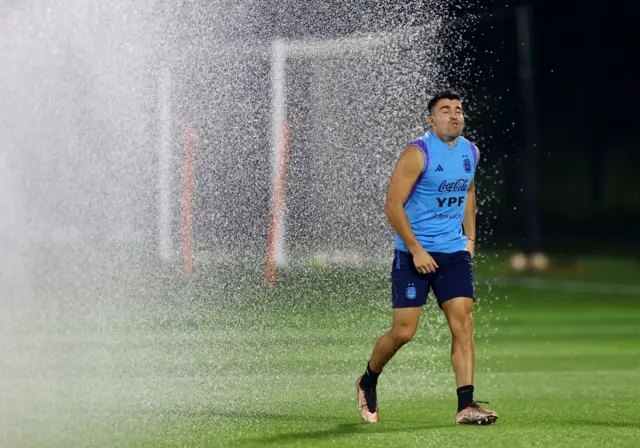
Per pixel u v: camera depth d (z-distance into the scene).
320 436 23.06
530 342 46.69
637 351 43.19
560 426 24.72
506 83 140.38
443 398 29.38
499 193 161.50
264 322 40.91
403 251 24.77
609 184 184.62
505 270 107.31
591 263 123.06
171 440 22.64
